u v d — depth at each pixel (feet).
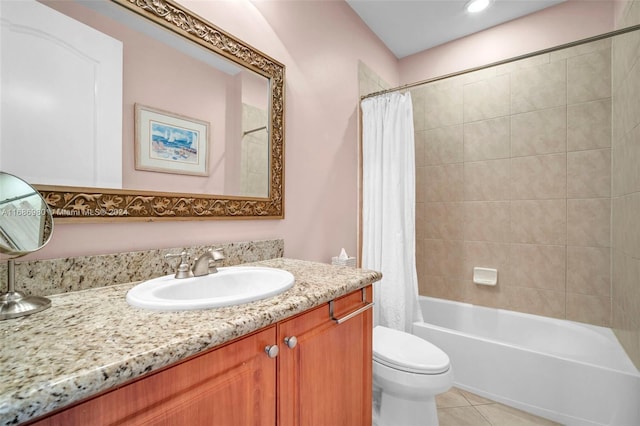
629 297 5.03
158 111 3.34
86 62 2.81
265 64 4.58
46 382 1.27
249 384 2.18
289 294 2.72
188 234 3.64
